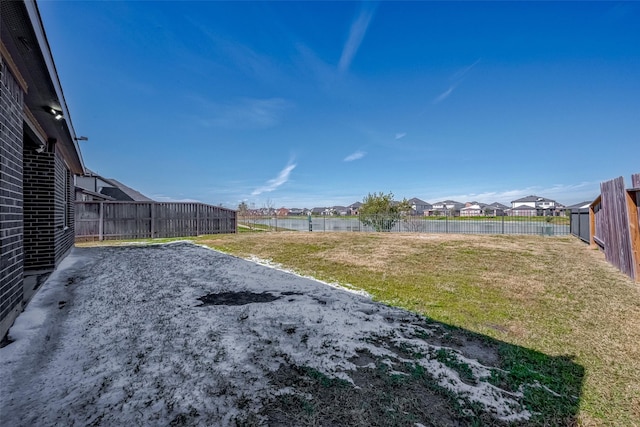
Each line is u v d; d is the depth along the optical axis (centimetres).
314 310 320
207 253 716
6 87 264
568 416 158
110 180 2369
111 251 751
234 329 269
